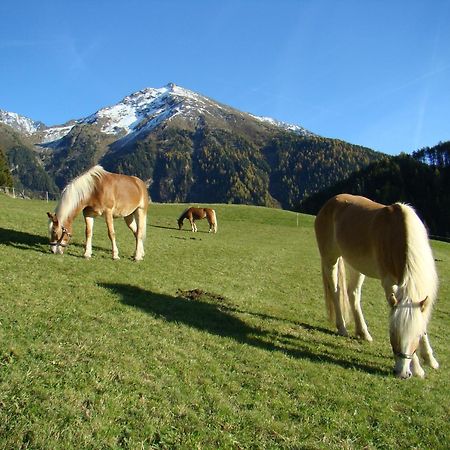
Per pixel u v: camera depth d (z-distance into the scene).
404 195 118.69
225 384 6.49
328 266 10.36
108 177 14.38
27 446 4.40
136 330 8.16
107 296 10.20
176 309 10.16
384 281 8.11
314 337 9.86
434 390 7.48
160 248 20.14
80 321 8.11
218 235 33.72
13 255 12.66
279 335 9.60
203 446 4.86
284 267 20.56
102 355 6.70
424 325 7.03
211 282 14.38
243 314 10.87
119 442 4.73
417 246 7.38
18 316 7.83
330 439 5.40
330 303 10.46
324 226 10.27
